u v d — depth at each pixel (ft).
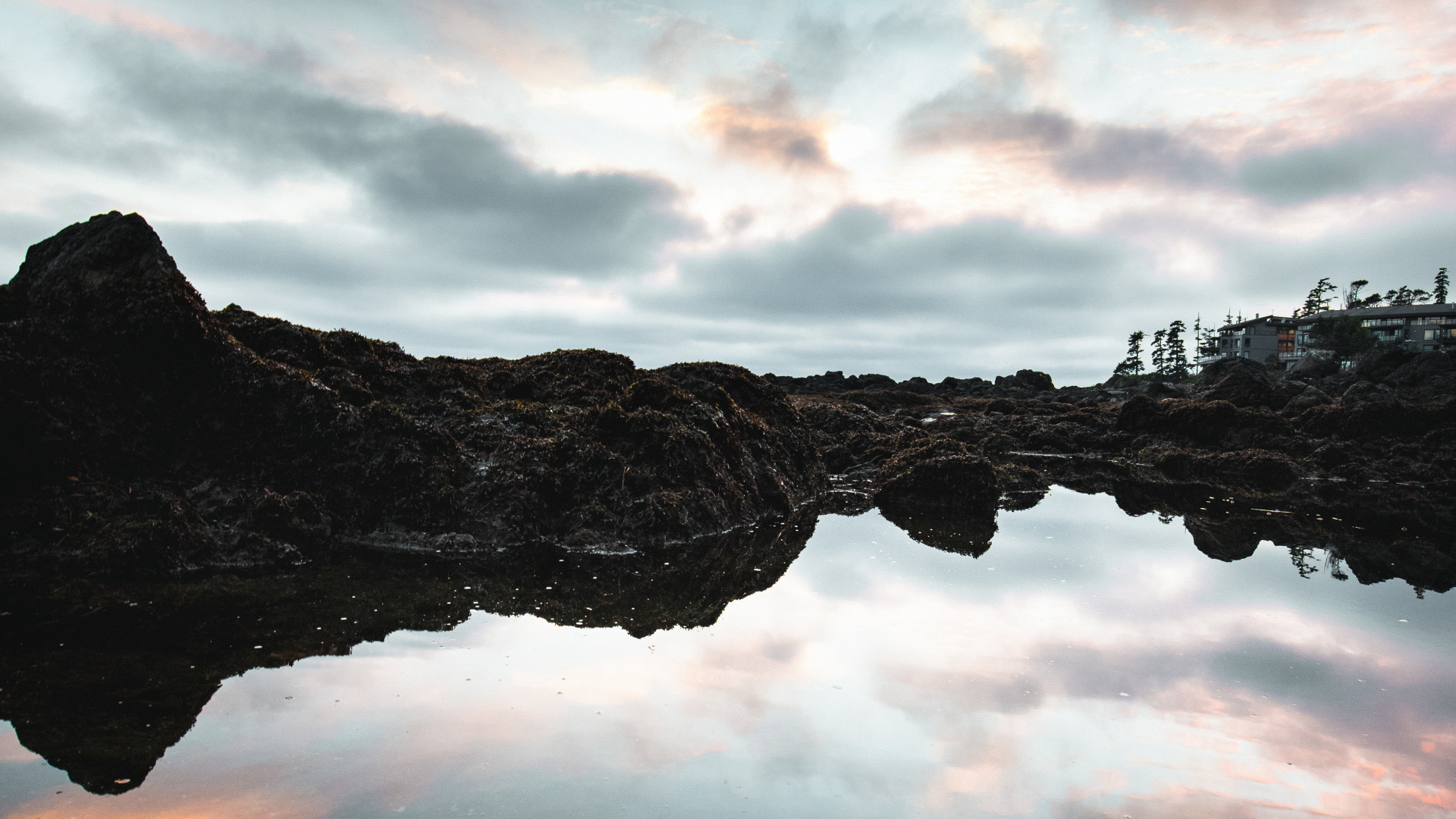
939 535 50.01
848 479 80.84
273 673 22.47
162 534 32.94
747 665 24.56
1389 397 104.53
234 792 15.85
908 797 16.63
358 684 21.85
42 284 36.83
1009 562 41.65
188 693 20.76
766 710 21.01
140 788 15.93
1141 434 112.37
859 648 26.61
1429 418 99.71
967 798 16.72
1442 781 18.28
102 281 36.63
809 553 43.55
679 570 38.68
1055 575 38.75
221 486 37.93
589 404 54.70
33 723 18.67
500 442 46.26
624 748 18.43
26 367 33.86
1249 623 30.86
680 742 18.86
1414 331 345.10
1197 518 59.21
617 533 43.96
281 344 44.47
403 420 42.45
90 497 33.65
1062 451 114.11
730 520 50.93
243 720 19.27
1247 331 384.06
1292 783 18.03
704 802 16.11
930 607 32.22
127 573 31.78
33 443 33.04
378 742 18.24
